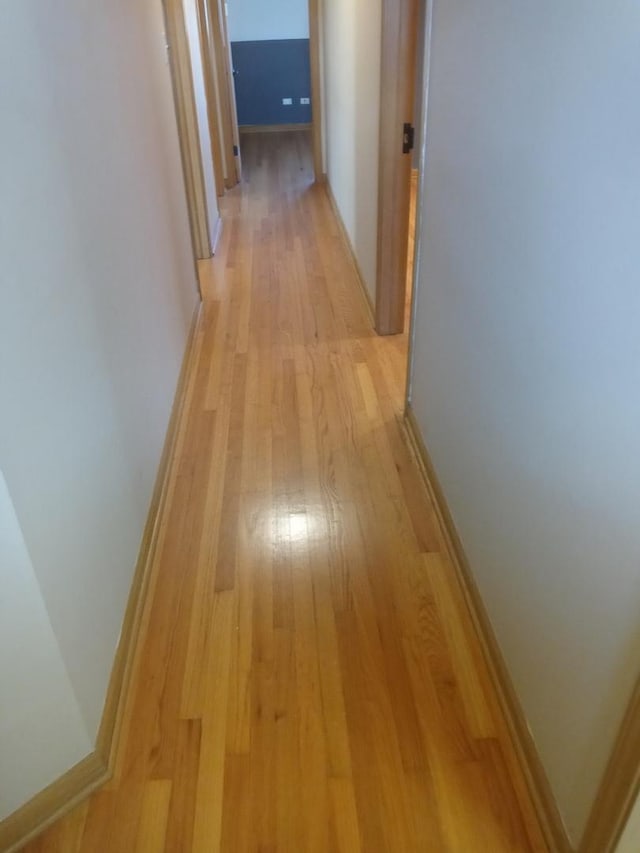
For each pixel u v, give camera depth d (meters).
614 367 0.91
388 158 2.73
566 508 1.11
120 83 1.92
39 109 1.22
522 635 1.38
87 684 1.34
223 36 5.10
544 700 1.27
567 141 1.01
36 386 1.15
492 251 1.41
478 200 1.48
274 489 2.18
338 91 4.27
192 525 2.04
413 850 1.26
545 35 1.06
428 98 1.89
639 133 0.80
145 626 1.71
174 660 1.62
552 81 1.05
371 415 2.56
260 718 1.49
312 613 1.74
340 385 2.76
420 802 1.33
